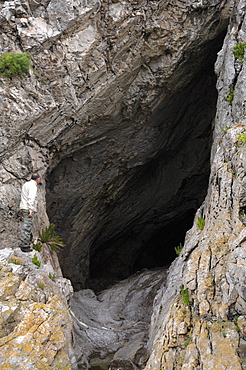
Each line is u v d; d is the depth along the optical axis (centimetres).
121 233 1719
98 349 923
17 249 923
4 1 997
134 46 1155
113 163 1391
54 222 1381
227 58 1013
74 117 1150
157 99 1282
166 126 1415
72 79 1094
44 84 1064
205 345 622
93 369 842
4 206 991
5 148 1016
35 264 871
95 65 1115
